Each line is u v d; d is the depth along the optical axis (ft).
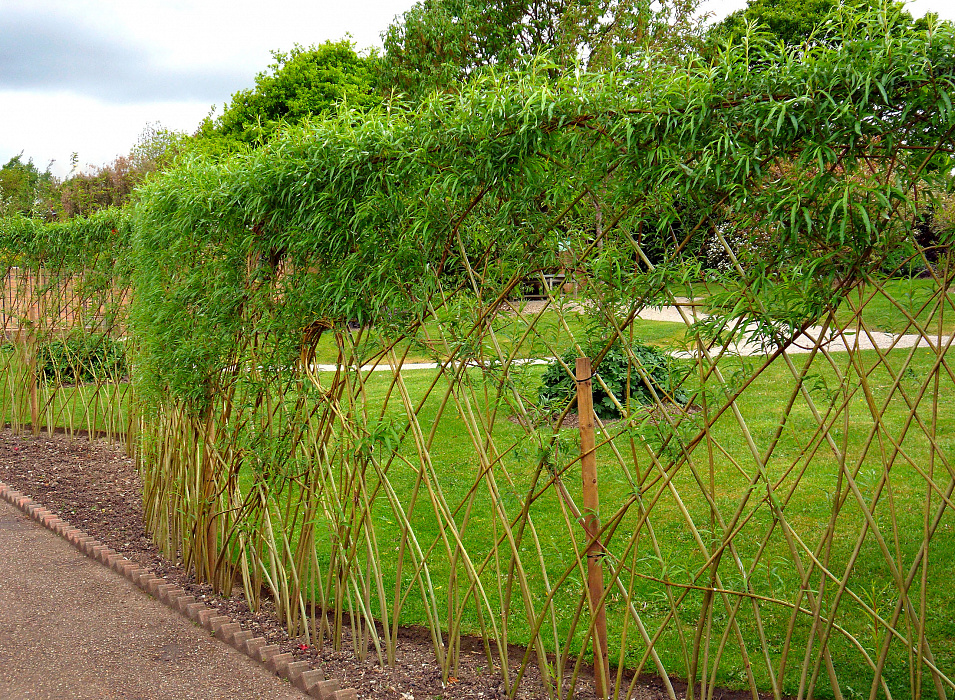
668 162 7.08
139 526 19.22
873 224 6.39
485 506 18.10
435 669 10.92
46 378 29.76
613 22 52.95
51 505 21.07
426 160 9.15
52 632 12.75
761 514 16.25
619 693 9.83
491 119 8.27
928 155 6.15
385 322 10.31
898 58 5.85
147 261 16.14
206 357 13.94
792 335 7.10
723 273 7.37
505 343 9.84
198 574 15.26
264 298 12.53
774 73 6.48
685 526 15.94
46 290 28.89
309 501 12.20
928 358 26.40
